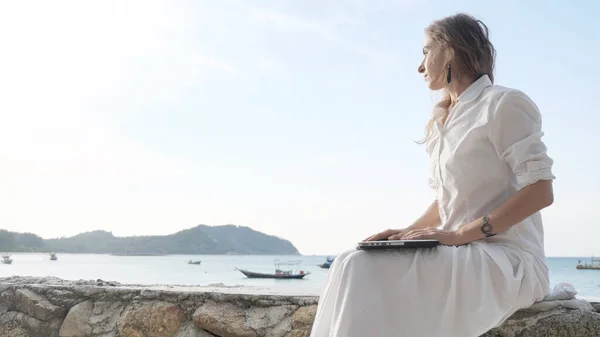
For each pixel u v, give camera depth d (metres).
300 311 2.42
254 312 2.51
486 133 1.91
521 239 1.92
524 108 1.90
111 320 2.70
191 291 2.65
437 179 2.11
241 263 134.88
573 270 71.75
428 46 2.18
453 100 2.20
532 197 1.81
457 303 1.73
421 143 2.37
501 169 1.93
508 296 1.75
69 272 59.78
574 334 1.97
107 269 75.19
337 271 1.84
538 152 1.84
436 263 1.76
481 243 1.86
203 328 2.54
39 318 2.80
